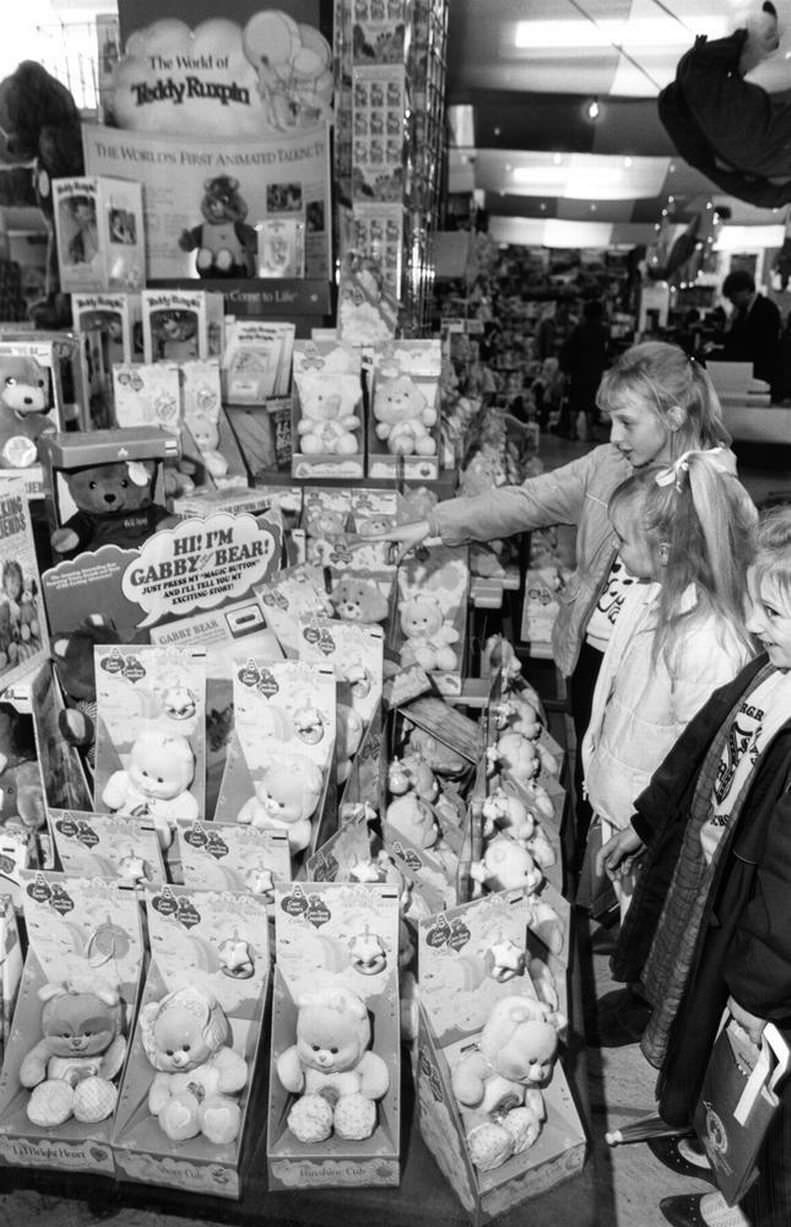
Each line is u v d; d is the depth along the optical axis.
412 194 3.99
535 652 4.12
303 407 2.90
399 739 2.40
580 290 15.42
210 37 3.84
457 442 3.24
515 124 9.17
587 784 2.35
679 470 1.99
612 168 11.12
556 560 4.18
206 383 2.81
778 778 1.56
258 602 2.10
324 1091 1.68
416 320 4.18
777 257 10.11
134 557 1.95
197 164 3.93
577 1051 1.96
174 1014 1.67
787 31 5.11
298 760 1.82
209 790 1.93
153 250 4.00
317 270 3.96
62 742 1.93
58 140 4.30
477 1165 1.63
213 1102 1.68
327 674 1.82
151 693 1.85
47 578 1.89
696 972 1.72
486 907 1.66
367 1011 1.70
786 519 1.55
